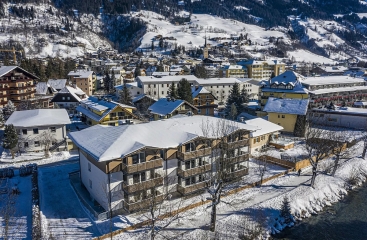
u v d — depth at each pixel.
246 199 38.34
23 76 92.44
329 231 34.59
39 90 101.12
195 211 34.69
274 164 50.28
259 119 61.00
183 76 114.75
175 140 35.81
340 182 45.38
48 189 39.91
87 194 37.97
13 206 34.88
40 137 53.38
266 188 41.69
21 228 30.81
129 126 36.31
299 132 67.81
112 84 139.50
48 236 29.19
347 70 188.75
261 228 33.03
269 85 90.75
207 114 91.19
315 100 94.81
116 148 31.92
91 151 32.38
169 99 76.75
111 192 32.19
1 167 47.06
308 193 40.78
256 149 56.56
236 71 168.12
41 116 55.06
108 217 32.56
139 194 33.25
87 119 72.44
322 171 46.66
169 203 35.78
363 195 43.44
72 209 34.81
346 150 57.28
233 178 40.38
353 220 36.94
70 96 92.31
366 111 77.75
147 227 31.20
